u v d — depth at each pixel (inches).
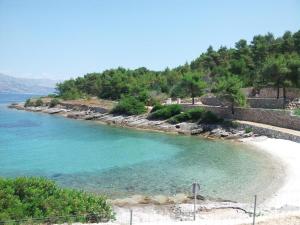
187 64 6988.2
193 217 1137.4
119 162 2097.7
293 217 1037.8
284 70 3395.7
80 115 4926.2
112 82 6117.1
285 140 2554.1
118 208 1245.1
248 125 2955.2
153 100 4635.8
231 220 1030.4
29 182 1088.8
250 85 4530.0
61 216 991.0
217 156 2219.5
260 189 1497.3
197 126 3257.9
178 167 1940.2
